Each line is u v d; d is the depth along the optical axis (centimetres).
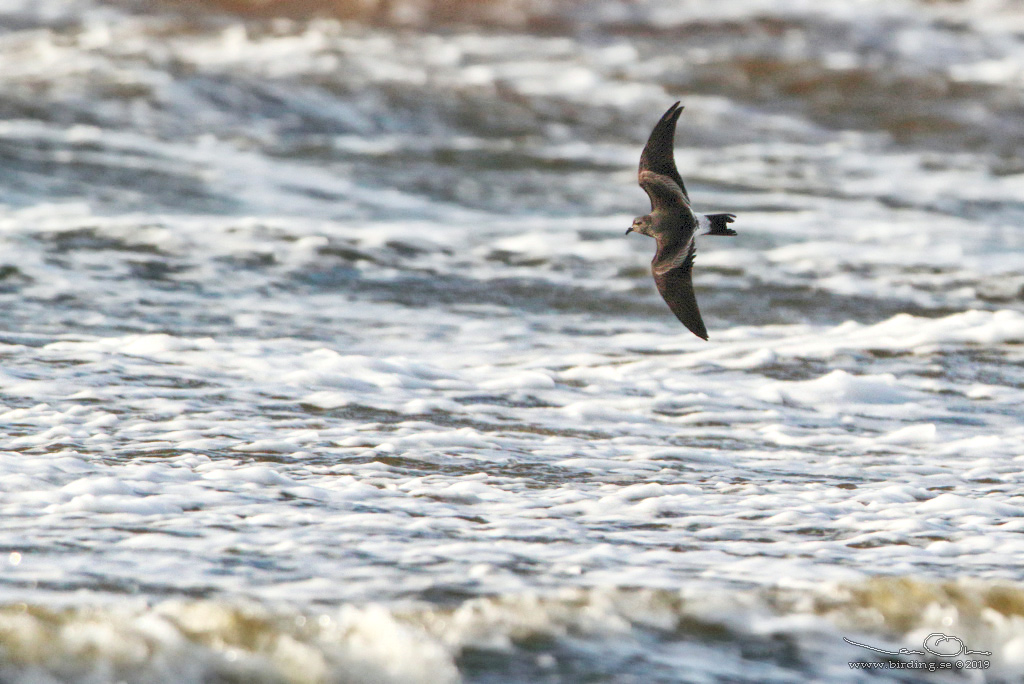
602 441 1509
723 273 2594
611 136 4438
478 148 4097
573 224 3084
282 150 3797
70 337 1867
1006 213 3575
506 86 4888
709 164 4119
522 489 1295
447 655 871
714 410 1683
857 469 1448
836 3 6700
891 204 3606
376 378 1708
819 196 3681
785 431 1605
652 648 903
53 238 2456
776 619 960
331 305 2244
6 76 4178
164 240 2508
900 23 6512
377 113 4394
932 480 1410
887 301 2405
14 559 988
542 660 873
